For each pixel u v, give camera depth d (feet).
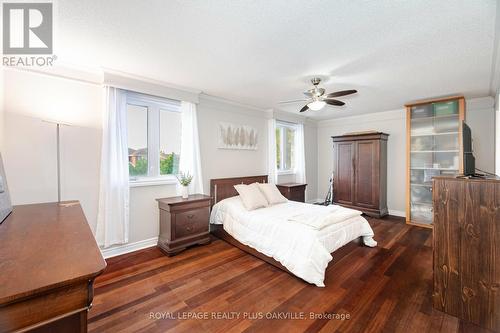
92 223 9.14
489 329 5.52
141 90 9.79
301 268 7.39
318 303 6.51
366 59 7.89
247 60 7.99
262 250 8.86
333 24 5.83
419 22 5.73
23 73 7.81
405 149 15.69
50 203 6.77
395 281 7.68
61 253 3.11
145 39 6.61
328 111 16.56
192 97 11.51
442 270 6.17
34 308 2.30
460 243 5.93
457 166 12.84
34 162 8.02
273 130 15.80
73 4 5.06
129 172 10.29
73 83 8.70
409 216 14.19
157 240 10.82
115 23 5.81
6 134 7.55
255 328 5.54
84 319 2.63
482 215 5.65
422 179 14.06
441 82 10.25
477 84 10.52
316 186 20.52
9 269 2.61
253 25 5.89
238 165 14.39
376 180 15.44
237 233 10.20
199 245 10.85
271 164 15.87
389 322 5.75
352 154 16.63
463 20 5.63
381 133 15.25
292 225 8.43
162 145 11.25
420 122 14.02
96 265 2.78
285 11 5.32
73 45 6.94
